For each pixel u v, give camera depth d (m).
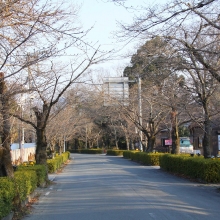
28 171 15.49
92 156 66.38
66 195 15.80
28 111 26.36
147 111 37.75
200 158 21.02
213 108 27.30
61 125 38.91
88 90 45.91
